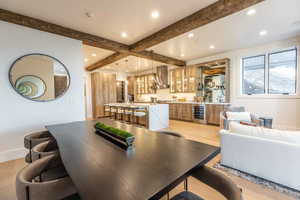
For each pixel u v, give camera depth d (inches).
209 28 132.8
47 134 77.2
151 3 94.7
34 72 114.4
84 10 101.2
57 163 47.4
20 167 94.1
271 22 122.3
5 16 98.3
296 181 63.3
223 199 64.1
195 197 39.8
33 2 91.0
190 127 198.5
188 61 258.7
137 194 24.4
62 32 123.1
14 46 106.7
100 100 295.9
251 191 67.0
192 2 94.4
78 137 60.0
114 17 110.9
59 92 126.0
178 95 284.8
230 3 88.7
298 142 64.2
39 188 30.8
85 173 31.6
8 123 105.0
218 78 225.6
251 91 196.4
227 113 148.3
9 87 105.1
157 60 219.8
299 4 96.7
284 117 169.3
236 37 154.9
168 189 27.0
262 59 186.2
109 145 50.4
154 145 50.4
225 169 84.5
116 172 31.9
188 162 36.8
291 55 166.4
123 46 163.9
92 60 232.8
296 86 161.9
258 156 73.2
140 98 357.1
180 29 117.9
